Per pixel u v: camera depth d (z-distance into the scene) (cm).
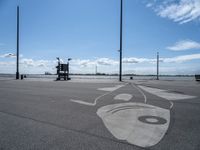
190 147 339
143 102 793
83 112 609
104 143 357
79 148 335
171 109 656
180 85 1823
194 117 548
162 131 424
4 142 362
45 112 610
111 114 582
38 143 357
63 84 1923
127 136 394
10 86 1631
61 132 419
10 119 528
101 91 1220
